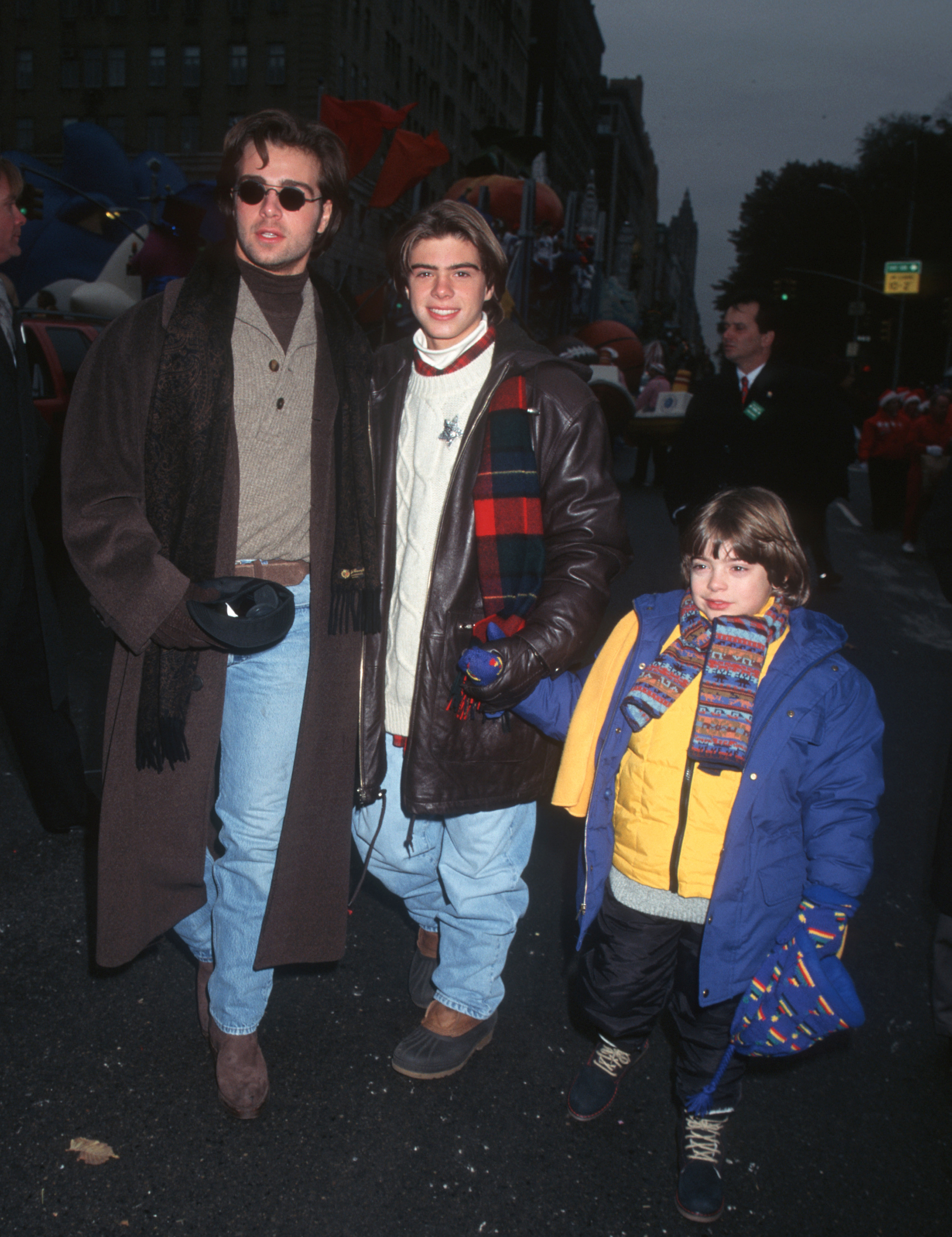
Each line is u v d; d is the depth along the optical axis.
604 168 120.25
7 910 3.15
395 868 2.63
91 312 22.53
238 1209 2.08
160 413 2.07
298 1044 2.60
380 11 48.97
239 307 2.15
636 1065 2.61
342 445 2.25
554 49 85.31
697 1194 2.15
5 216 2.96
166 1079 2.45
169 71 47.00
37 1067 2.46
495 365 2.29
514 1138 2.33
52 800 3.45
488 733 2.32
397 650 2.38
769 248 56.41
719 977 2.14
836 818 2.08
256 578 2.14
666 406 15.59
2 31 48.47
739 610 2.16
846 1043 2.75
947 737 5.36
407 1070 2.48
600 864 2.30
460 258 2.20
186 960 2.95
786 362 4.29
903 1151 2.38
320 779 2.31
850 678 2.12
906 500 12.20
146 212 25.22
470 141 65.25
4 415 2.96
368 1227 2.06
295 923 2.33
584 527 2.26
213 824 2.60
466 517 2.27
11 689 3.28
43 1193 2.10
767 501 2.13
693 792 2.14
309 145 2.13
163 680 2.14
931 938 3.39
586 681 2.36
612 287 24.52
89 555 2.04
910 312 52.66
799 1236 2.12
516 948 3.13
